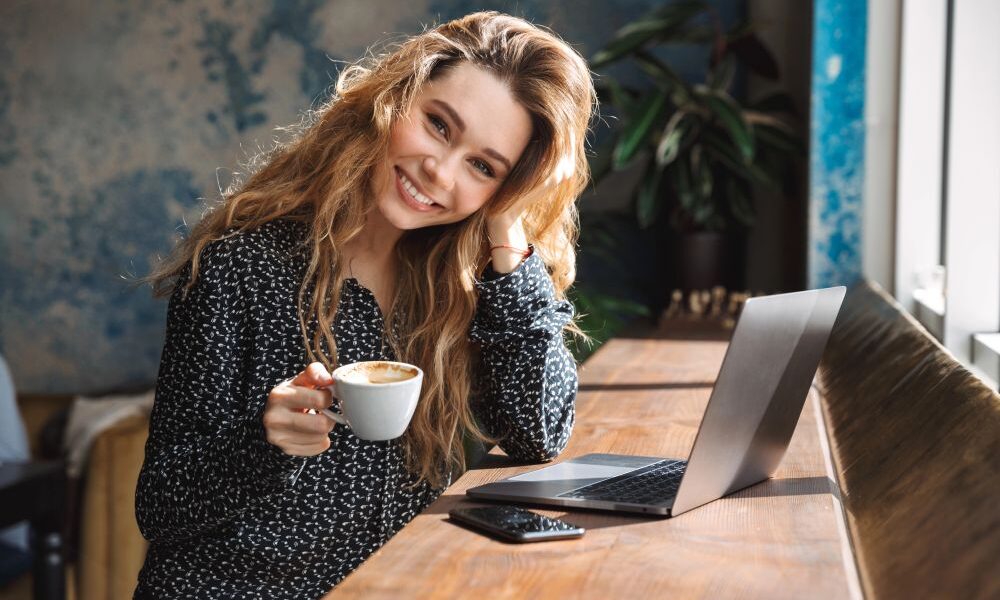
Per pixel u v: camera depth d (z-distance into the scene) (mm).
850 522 1041
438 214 1271
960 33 1910
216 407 1215
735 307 2723
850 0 2588
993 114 1917
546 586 830
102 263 4148
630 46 2887
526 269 1379
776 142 2834
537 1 3502
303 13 3822
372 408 947
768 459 1131
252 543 1223
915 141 2500
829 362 1916
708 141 2873
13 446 3074
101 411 3686
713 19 2975
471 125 1220
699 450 992
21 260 4191
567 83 1276
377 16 3750
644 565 874
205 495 1117
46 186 4141
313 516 1258
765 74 3043
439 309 1391
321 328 1261
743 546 918
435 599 805
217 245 1245
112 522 3275
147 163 4055
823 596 797
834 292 1104
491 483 1154
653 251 3410
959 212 1957
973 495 861
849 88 2607
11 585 3119
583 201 3465
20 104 4117
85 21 4027
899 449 1154
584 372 1946
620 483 1125
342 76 1383
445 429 1391
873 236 2627
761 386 1034
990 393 1063
